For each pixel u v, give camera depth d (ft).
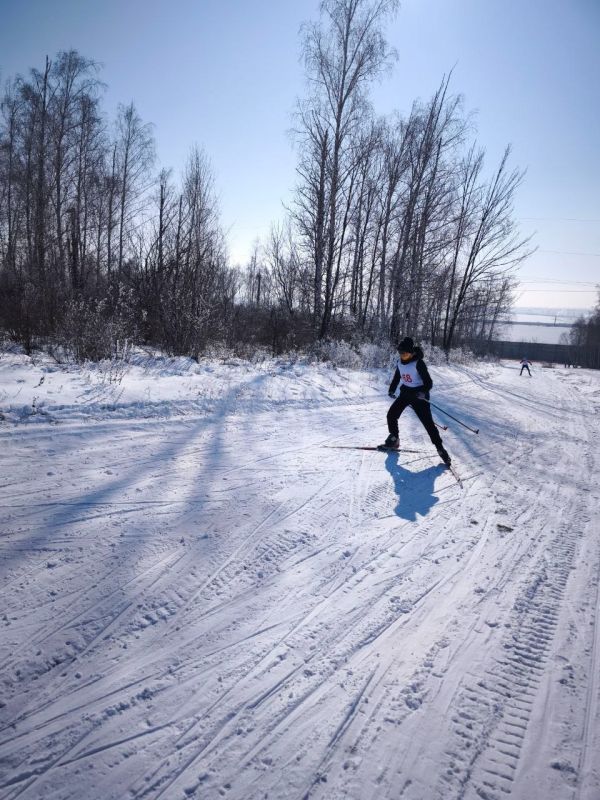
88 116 71.92
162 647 8.13
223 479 15.74
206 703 7.06
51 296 37.55
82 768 5.93
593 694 7.73
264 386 30.04
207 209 56.29
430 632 9.02
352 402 31.45
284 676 7.69
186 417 22.45
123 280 50.37
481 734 6.84
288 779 5.98
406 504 15.25
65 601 9.04
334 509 14.28
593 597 10.62
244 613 9.18
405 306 66.69
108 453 16.93
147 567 10.39
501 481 18.54
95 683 7.25
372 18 51.62
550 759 6.49
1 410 18.52
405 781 6.05
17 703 6.79
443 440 24.35
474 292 91.91
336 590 10.18
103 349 31.55
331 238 53.16
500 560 12.05
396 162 63.98
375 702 7.29
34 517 11.99
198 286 44.04
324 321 54.29
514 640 8.94
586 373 107.96
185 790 5.75
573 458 23.24
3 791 5.54
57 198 66.18
